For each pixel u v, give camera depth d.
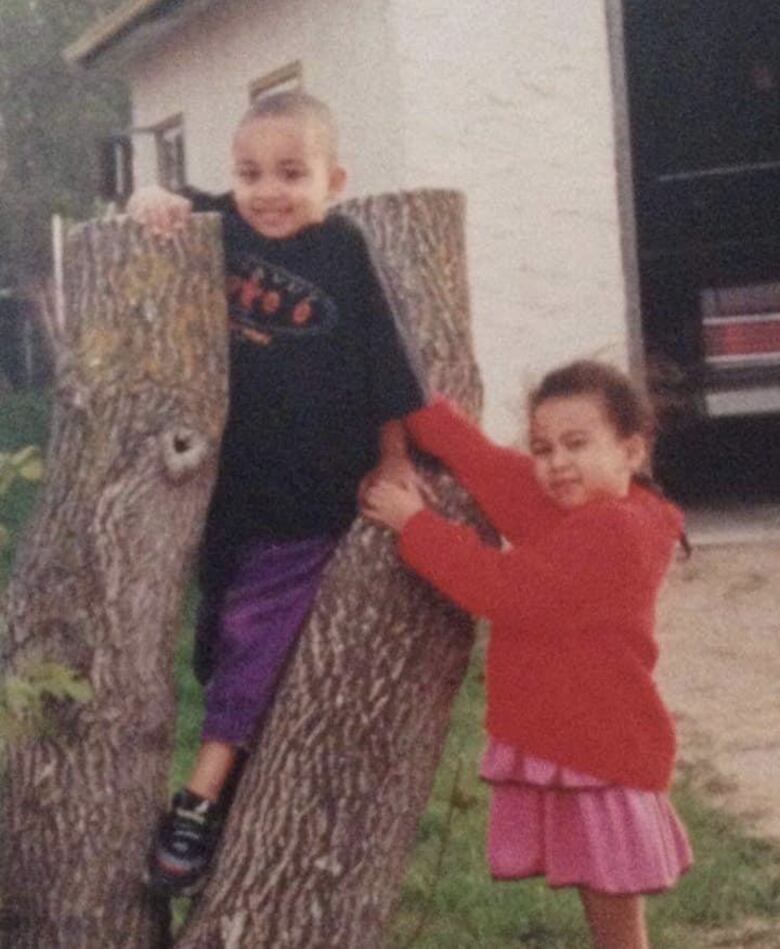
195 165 10.71
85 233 2.58
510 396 6.86
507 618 2.59
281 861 2.56
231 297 2.62
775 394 7.03
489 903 3.45
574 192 6.90
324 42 7.91
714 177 7.48
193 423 2.55
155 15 10.19
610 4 6.88
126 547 2.54
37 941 2.58
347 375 2.61
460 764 3.34
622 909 2.73
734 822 3.89
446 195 2.79
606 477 2.67
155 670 2.58
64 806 2.56
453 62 6.83
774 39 7.62
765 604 5.75
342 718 2.59
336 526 2.66
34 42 20.84
